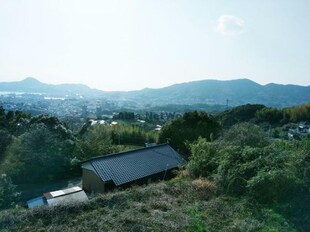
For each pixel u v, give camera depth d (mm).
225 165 7148
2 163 18469
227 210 5441
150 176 14188
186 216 5121
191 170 9000
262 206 5562
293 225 4762
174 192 6527
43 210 5395
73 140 22312
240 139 10422
